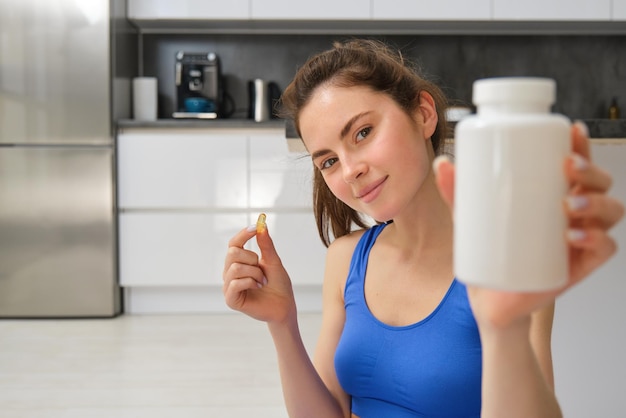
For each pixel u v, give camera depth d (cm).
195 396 259
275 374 285
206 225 399
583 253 46
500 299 53
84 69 385
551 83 44
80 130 388
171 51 455
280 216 396
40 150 389
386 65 91
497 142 42
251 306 94
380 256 105
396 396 98
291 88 95
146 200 396
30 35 384
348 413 114
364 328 101
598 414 189
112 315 395
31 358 312
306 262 397
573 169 43
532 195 42
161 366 298
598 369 189
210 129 396
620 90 452
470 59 453
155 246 399
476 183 43
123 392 264
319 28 448
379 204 89
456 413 94
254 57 454
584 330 189
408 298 100
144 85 422
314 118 90
